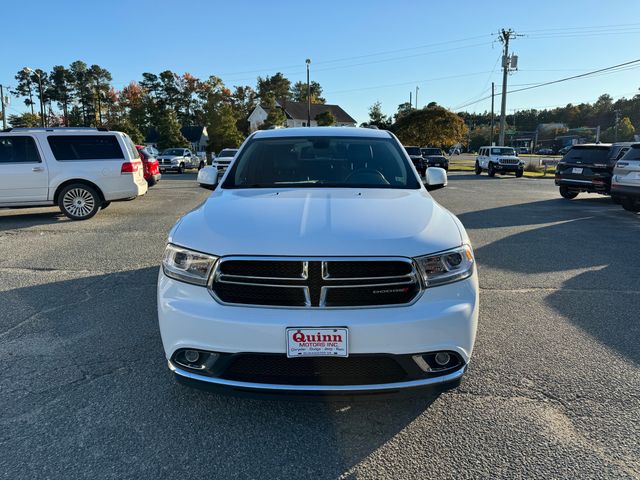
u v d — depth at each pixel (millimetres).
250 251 2420
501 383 3109
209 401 2887
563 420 2693
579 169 13945
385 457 2387
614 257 6711
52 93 83062
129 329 4004
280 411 2783
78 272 5770
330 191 3365
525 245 7523
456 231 2729
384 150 4066
